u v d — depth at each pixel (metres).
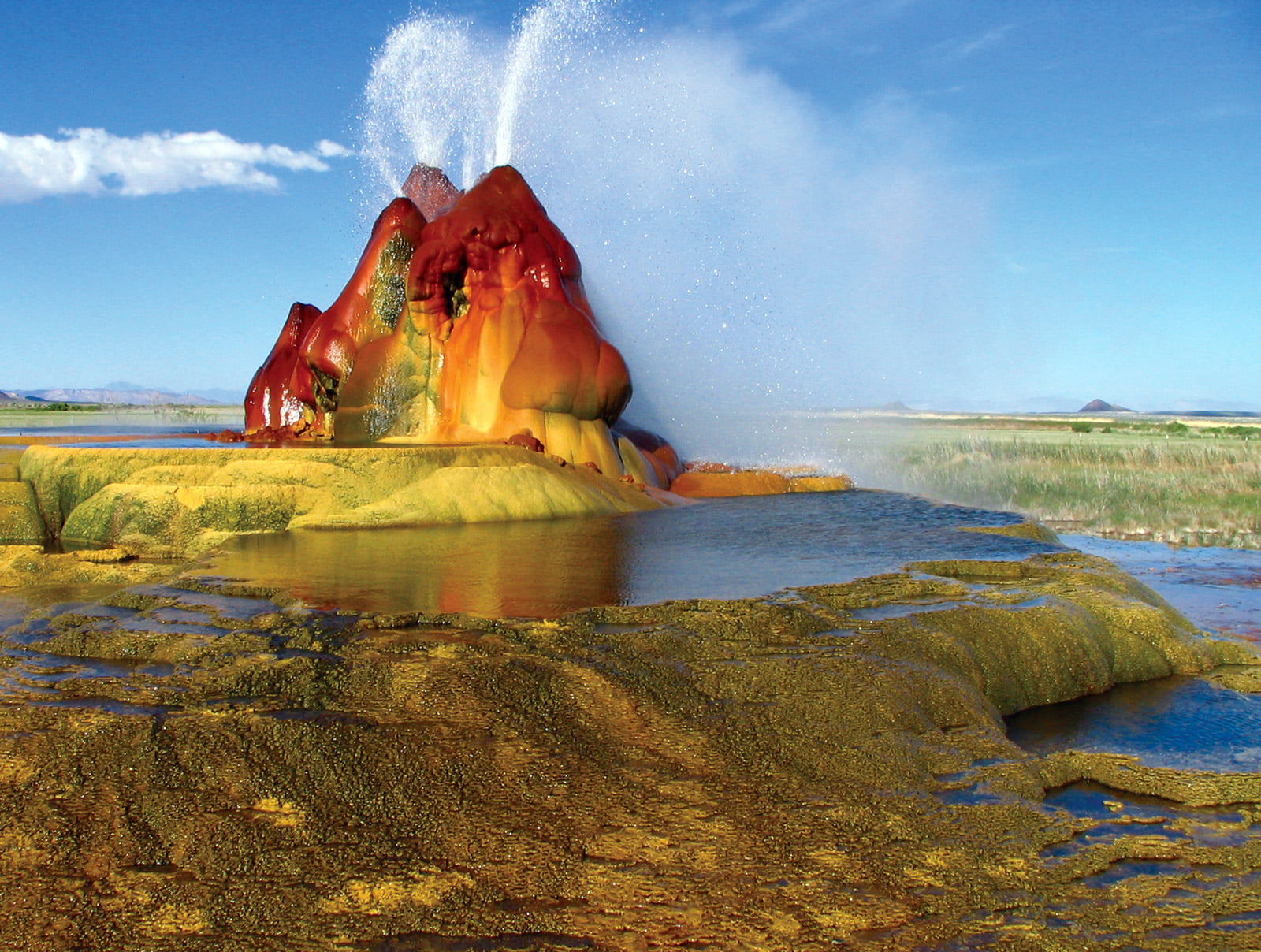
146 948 3.83
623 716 5.70
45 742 5.27
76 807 4.74
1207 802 5.42
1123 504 21.36
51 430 31.84
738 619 7.50
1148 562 14.69
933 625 7.59
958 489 23.17
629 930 3.95
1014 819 4.94
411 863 4.35
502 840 4.51
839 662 6.60
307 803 4.79
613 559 10.29
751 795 4.96
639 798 4.88
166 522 11.90
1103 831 5.02
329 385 17.33
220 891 4.16
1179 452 31.92
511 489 13.64
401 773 5.03
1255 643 9.64
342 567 9.69
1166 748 6.63
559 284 16.42
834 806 4.90
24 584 10.05
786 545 11.27
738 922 4.00
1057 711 7.45
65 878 4.25
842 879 4.31
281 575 9.30
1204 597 12.01
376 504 12.75
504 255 16.38
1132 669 8.22
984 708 6.60
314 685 6.08
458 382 16.31
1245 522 18.94
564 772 5.09
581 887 4.20
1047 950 3.90
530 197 17.08
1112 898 4.30
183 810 4.71
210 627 7.39
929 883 4.32
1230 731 7.00
